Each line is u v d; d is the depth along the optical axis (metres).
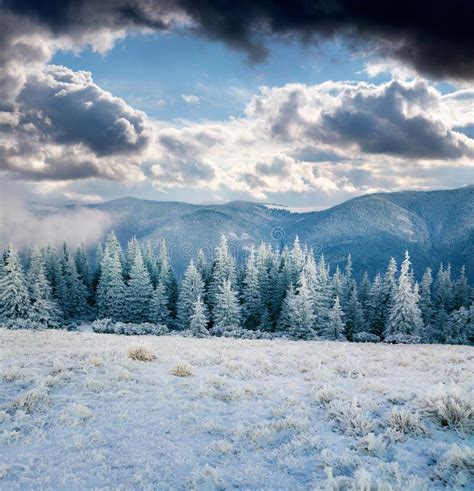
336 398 9.74
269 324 56.28
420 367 13.28
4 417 8.31
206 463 6.45
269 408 9.53
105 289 59.81
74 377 11.66
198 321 44.06
